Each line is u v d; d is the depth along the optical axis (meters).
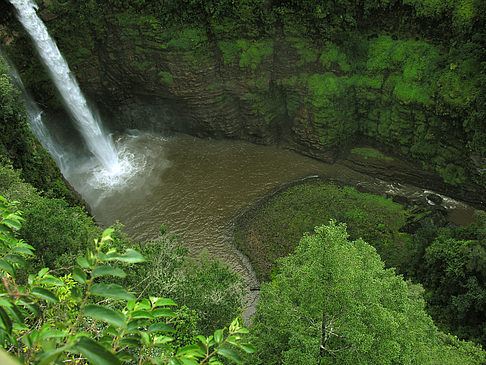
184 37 44.81
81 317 3.77
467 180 41.19
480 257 29.56
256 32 45.47
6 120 31.45
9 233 5.44
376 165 46.66
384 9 42.19
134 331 4.39
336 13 43.34
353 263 17.06
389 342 16.41
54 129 48.12
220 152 50.22
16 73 42.22
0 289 4.32
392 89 43.41
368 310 16.69
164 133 52.16
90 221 30.92
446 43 40.84
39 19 41.56
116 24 44.66
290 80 47.00
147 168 48.03
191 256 39.28
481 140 37.97
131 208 43.53
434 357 19.17
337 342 18.58
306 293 16.86
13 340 3.75
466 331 30.72
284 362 17.72
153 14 44.06
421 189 44.81
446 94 39.09
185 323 17.06
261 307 21.53
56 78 44.94
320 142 47.38
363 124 47.31
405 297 18.72
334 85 45.34
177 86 47.22
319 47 45.50
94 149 49.62
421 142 43.25
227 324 20.70
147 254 22.05
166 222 42.44
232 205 44.00
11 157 32.03
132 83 48.03
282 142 51.19
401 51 42.53
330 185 45.50
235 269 38.09
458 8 38.31
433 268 33.59
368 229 39.50
